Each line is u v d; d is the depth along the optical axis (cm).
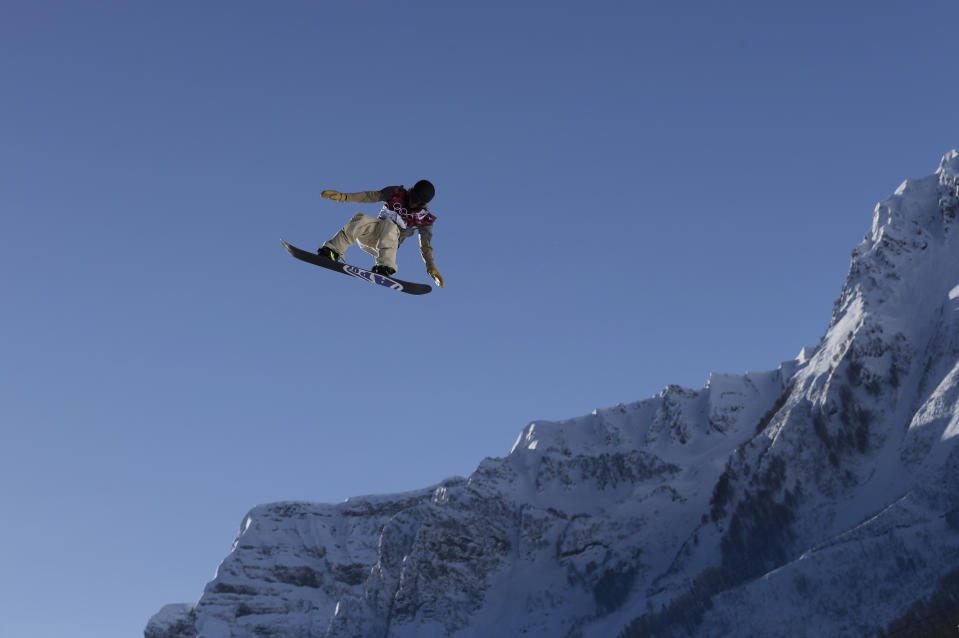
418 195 1454
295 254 1445
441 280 1512
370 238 1504
